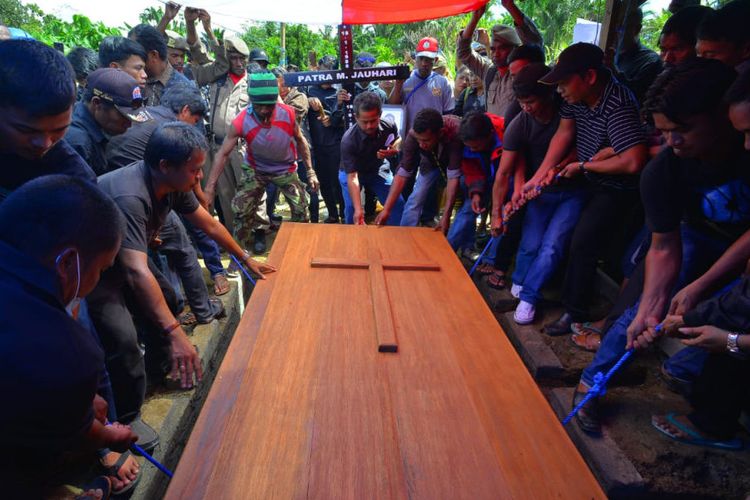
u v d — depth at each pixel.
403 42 22.56
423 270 2.63
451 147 3.43
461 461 1.38
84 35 9.48
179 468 1.32
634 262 2.67
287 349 1.86
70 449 1.28
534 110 2.83
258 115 3.95
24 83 1.34
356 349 1.89
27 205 1.02
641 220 3.29
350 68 4.50
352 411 1.55
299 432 1.46
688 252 2.28
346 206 4.60
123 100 2.19
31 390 0.96
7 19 18.53
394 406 1.58
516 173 3.18
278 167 4.24
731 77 1.65
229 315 3.55
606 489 2.01
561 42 19.17
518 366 1.83
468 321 2.13
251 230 4.45
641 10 3.74
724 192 1.88
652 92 1.76
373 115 3.72
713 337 1.69
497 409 1.59
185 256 2.94
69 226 1.04
